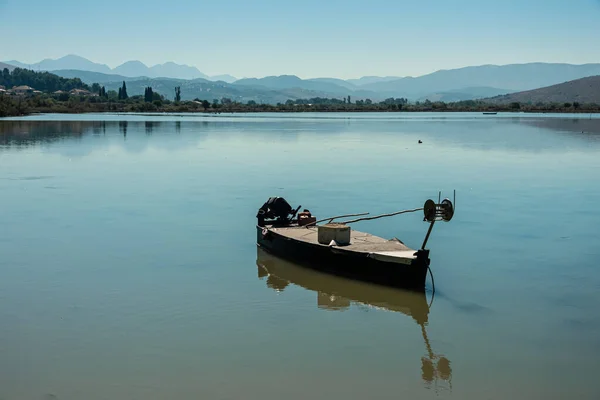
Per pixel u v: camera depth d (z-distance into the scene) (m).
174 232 28.38
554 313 18.62
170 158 58.38
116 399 13.71
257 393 13.99
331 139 83.25
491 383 14.53
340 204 35.03
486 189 40.28
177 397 13.80
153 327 17.44
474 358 15.77
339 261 21.78
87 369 14.98
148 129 105.06
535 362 15.50
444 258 24.27
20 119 141.25
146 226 29.50
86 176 46.09
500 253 24.92
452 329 17.55
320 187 40.81
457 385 14.43
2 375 14.67
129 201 35.78
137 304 19.14
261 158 58.44
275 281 21.59
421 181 43.66
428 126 120.69
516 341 16.70
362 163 54.38
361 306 19.36
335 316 18.52
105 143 74.94
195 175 46.66
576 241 26.73
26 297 19.67
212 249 25.64
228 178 44.97
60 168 50.78
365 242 22.73
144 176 46.09
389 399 13.80
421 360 15.59
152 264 23.38
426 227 29.45
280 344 16.44
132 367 15.08
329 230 22.44
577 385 14.43
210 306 19.11
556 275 22.12
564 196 37.75
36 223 30.03
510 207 34.25
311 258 22.72
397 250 21.42
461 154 62.41
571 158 58.59
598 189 40.34
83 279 21.50
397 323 17.94
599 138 84.25
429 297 20.02
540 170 49.81
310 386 14.29
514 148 69.31
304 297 20.05
